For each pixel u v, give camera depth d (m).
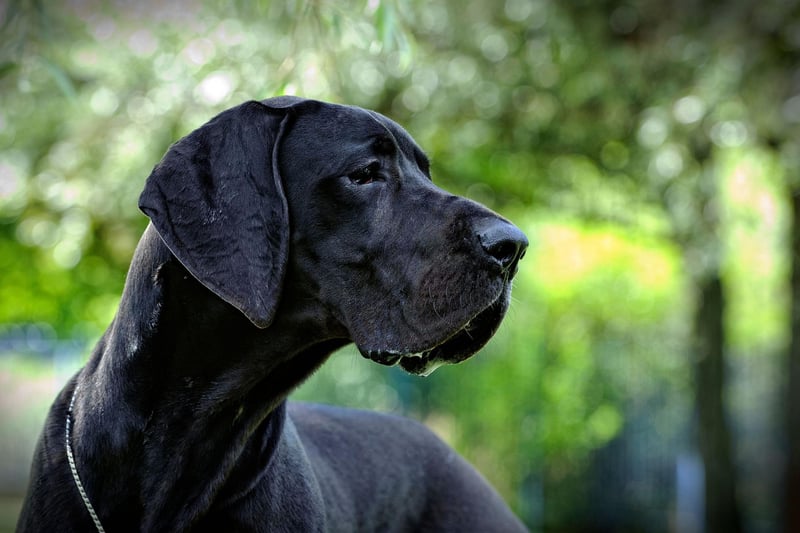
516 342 14.12
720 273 12.68
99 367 4.21
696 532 14.59
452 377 14.12
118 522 4.02
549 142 11.70
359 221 4.09
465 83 10.96
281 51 8.97
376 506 5.16
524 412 14.03
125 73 10.64
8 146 11.23
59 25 8.23
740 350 15.80
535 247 16.38
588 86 10.57
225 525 4.05
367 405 14.05
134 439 4.03
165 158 4.02
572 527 14.78
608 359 14.86
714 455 13.18
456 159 11.67
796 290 12.45
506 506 5.85
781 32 10.22
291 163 4.12
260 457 4.15
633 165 11.89
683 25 10.30
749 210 12.73
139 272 4.14
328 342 4.36
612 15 10.64
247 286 3.88
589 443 14.40
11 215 12.73
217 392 4.07
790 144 11.62
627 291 16.27
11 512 14.19
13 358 16.47
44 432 4.26
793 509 12.55
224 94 9.39
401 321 4.02
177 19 10.10
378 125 4.19
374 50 5.79
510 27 10.83
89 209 11.84
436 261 3.99
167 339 4.05
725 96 10.67
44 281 13.89
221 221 3.93
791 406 12.56
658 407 15.02
